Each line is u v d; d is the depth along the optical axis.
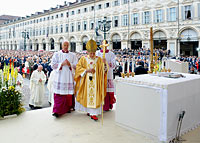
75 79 4.28
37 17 55.38
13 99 4.20
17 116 4.23
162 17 28.69
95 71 4.10
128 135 3.26
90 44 4.09
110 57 4.66
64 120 4.02
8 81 4.75
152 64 4.26
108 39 35.84
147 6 30.23
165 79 3.39
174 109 3.02
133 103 3.37
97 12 38.25
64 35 46.41
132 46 33.91
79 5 41.78
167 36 28.34
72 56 4.41
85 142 3.01
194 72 15.47
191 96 3.40
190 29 26.30
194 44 29.83
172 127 3.01
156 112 3.00
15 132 3.38
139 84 3.22
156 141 3.01
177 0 26.81
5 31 75.88
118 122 3.70
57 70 4.16
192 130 3.44
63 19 46.41
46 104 7.92
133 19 32.44
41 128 3.57
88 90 4.09
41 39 54.56
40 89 7.29
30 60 15.21
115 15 35.03
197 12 25.19
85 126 3.68
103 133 3.35
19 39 65.69
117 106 3.71
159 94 2.93
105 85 4.27
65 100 4.29
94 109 4.05
